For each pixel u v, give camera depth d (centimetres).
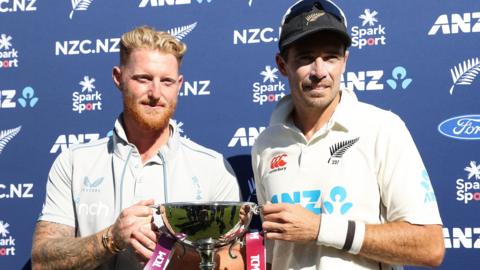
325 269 178
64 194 204
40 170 245
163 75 195
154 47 196
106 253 182
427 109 222
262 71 235
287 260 188
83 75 245
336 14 187
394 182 179
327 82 182
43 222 201
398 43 225
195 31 239
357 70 228
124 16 243
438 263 177
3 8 250
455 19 221
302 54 183
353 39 229
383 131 183
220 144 237
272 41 235
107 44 244
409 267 223
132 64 195
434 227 177
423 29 223
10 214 245
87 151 208
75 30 246
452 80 221
